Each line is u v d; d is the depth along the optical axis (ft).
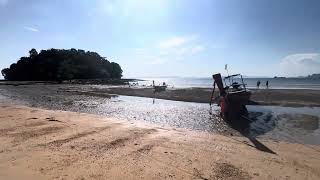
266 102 94.07
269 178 27.66
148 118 65.67
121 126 49.75
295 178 27.89
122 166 29.17
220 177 27.48
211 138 43.62
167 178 26.63
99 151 33.96
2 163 28.63
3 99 114.11
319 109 80.38
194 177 27.17
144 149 35.50
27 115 59.21
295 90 144.66
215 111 77.10
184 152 34.96
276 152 37.17
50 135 41.01
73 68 388.37
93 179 25.49
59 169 27.50
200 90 143.33
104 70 434.71
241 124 59.57
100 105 91.40
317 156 35.76
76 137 40.37
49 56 398.42
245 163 31.76
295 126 57.31
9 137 39.27
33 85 249.96
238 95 68.08
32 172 26.43
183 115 70.38
